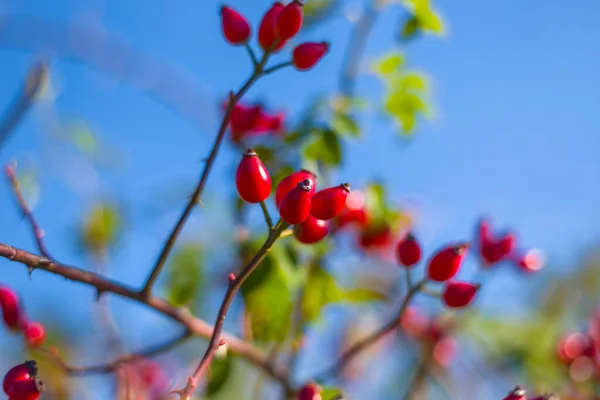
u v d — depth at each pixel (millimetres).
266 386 734
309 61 545
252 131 660
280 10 547
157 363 756
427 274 577
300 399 570
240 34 546
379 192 709
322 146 660
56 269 534
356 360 813
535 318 860
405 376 815
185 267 717
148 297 564
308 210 508
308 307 670
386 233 708
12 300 577
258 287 650
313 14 716
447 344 798
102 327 709
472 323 824
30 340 578
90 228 814
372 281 770
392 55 712
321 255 668
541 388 752
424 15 703
